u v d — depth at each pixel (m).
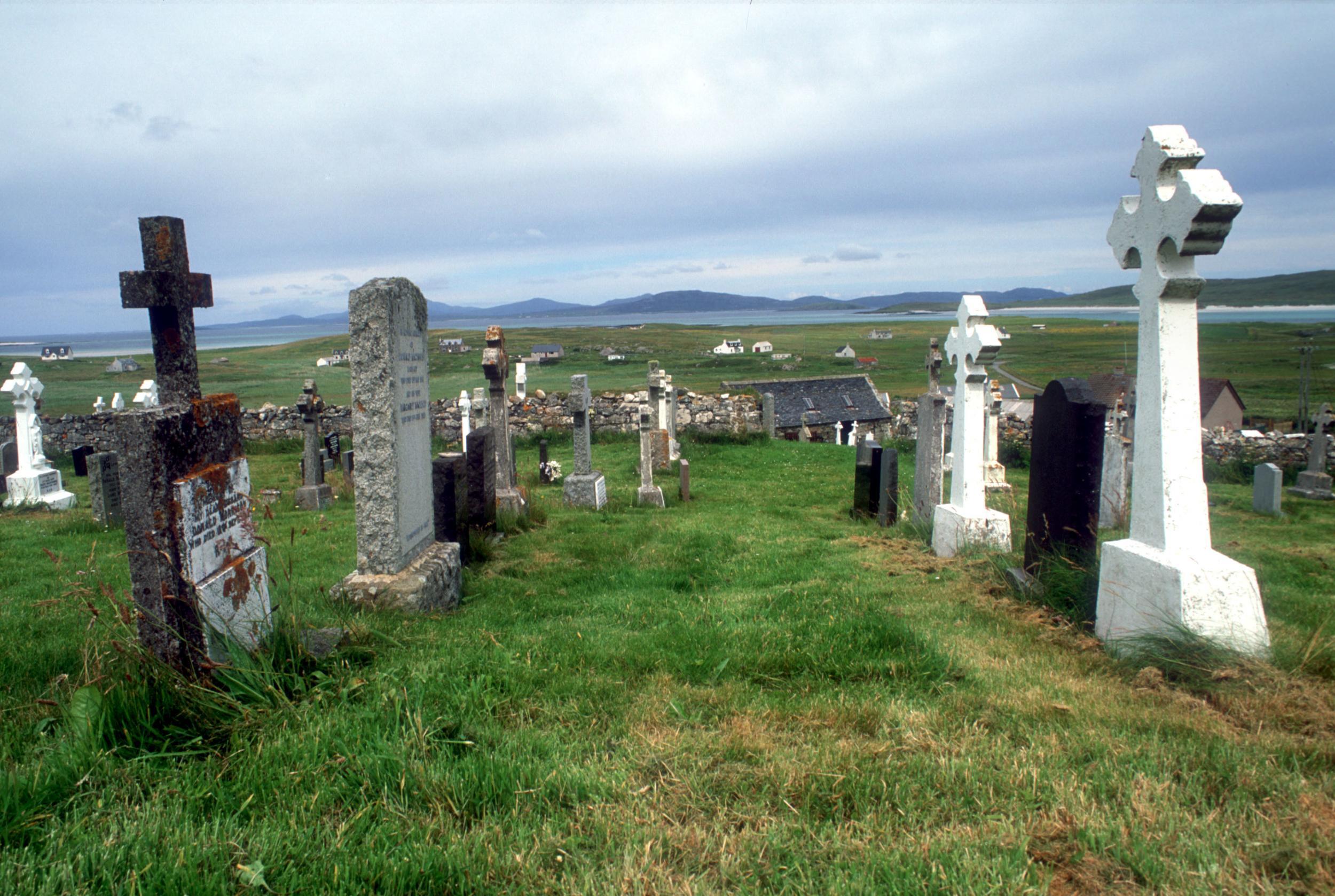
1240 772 2.89
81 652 4.32
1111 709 3.63
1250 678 3.78
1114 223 5.13
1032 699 3.77
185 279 4.31
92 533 10.45
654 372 19.02
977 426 8.02
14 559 8.29
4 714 3.54
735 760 3.21
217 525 4.02
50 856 2.38
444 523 7.30
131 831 2.51
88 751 2.95
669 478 17.52
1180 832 2.54
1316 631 4.21
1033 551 6.29
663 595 6.53
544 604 6.15
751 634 4.86
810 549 8.74
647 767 3.15
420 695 3.54
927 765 3.07
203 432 3.97
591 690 3.95
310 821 2.69
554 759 3.14
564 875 2.42
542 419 27.72
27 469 14.38
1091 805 2.74
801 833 2.66
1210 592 4.21
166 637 3.57
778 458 21.52
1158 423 4.53
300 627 4.34
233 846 2.48
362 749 3.08
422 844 2.51
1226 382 38.41
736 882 2.42
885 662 4.26
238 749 3.14
